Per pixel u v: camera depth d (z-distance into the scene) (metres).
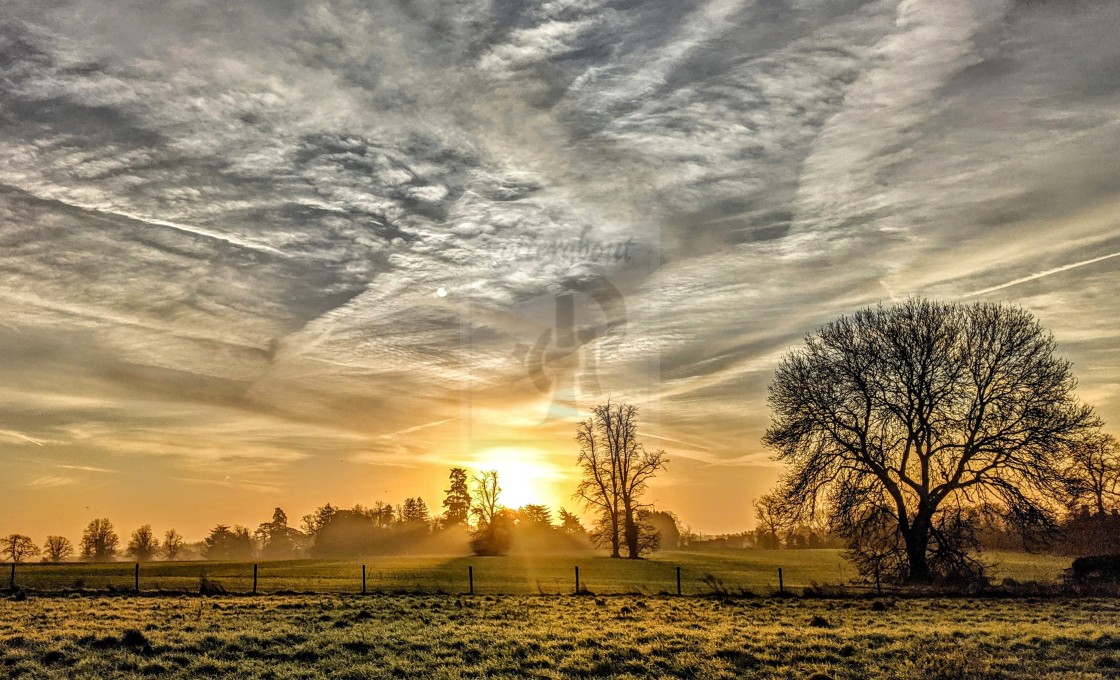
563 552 113.69
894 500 43.91
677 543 139.88
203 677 17.22
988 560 46.34
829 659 18.88
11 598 34.22
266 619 26.56
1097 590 36.69
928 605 32.44
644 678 17.06
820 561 84.25
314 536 145.88
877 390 44.19
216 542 157.88
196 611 29.02
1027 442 41.25
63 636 21.88
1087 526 50.09
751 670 17.69
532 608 31.05
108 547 144.62
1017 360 42.19
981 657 18.23
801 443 45.50
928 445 43.69
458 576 55.38
